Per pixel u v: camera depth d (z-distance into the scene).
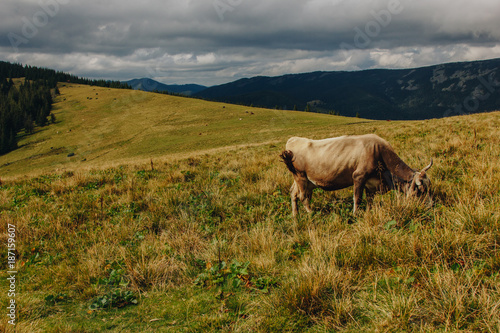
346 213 4.97
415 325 2.35
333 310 2.62
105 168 14.41
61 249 4.99
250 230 4.74
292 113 81.75
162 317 2.91
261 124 67.81
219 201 6.33
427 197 4.53
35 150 72.25
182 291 3.34
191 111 88.56
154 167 12.79
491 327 2.15
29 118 93.69
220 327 2.65
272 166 9.87
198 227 5.13
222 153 18.39
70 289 3.60
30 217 6.57
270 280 3.22
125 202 7.35
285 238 4.41
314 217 4.85
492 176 5.01
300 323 2.57
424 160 7.38
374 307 2.62
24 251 4.92
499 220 3.29
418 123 20.89
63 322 2.95
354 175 4.88
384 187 4.96
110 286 3.51
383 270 3.11
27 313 3.11
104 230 5.41
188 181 9.33
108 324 2.88
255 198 6.45
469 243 3.12
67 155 64.31
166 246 4.38
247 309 2.86
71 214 6.59
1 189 10.23
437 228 3.48
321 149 5.26
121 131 75.44
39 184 10.08
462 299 2.38
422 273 2.89
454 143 8.67
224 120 76.06
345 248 3.60
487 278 2.65
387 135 15.42
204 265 3.82
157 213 6.09
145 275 3.60
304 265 3.17
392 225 3.97
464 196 4.24
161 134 68.94
